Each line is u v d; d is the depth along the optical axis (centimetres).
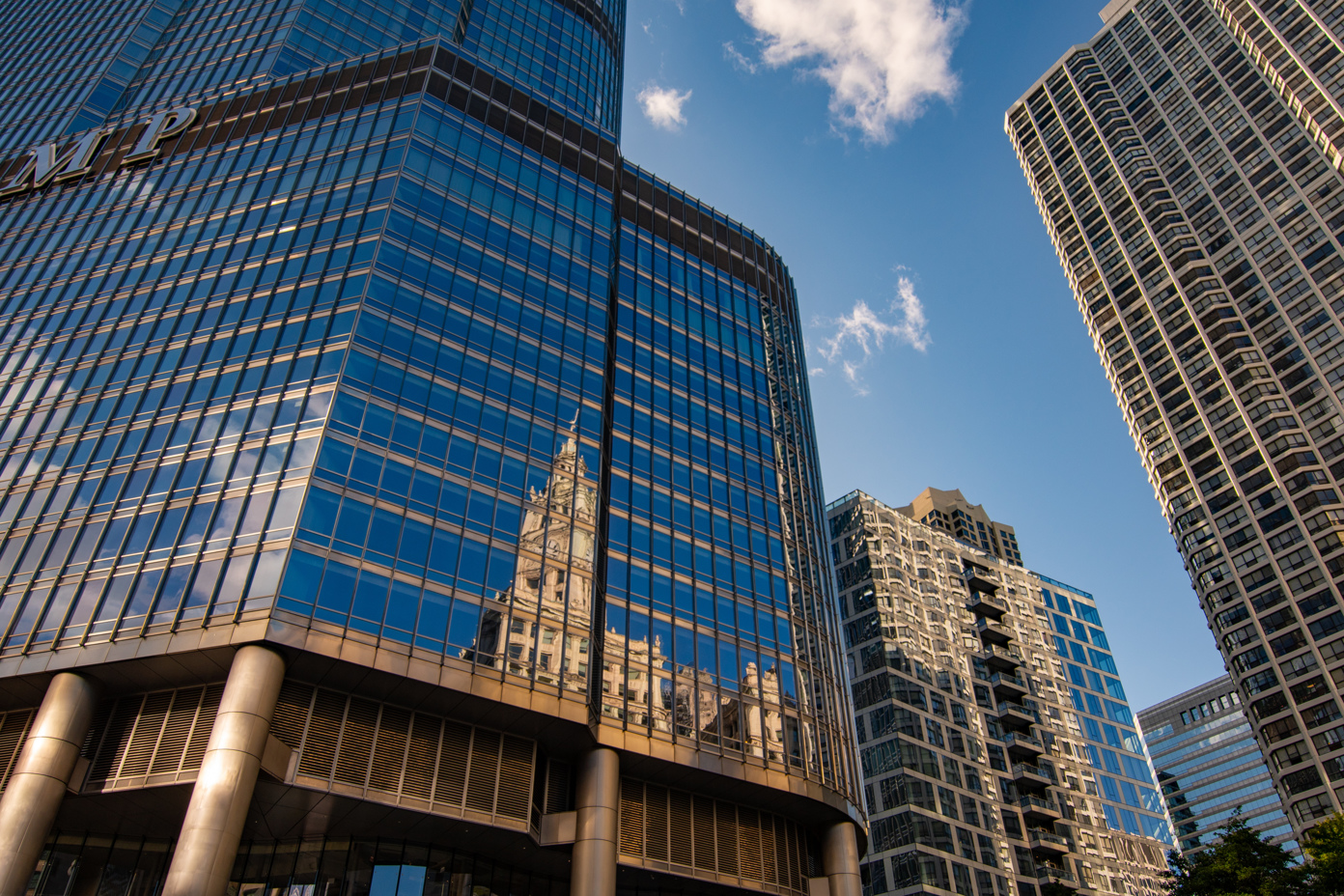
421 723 3756
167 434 4244
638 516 5138
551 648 4119
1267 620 10350
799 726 4984
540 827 3944
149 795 3312
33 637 3606
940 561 11500
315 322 4572
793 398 7044
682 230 7288
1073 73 16925
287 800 3403
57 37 8262
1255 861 4522
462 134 5988
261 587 3531
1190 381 12362
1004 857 9012
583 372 5356
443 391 4584
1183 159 14212
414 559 3928
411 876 3741
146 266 5253
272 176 5631
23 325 5097
